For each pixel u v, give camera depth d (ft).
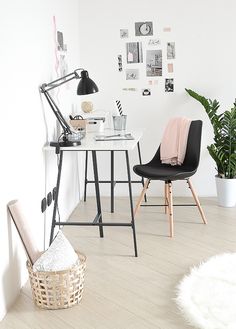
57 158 12.42
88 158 16.08
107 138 12.01
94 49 15.37
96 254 11.03
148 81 15.35
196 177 15.75
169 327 7.80
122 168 15.96
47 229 11.52
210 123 15.35
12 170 8.87
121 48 15.28
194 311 8.14
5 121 8.47
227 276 9.53
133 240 11.84
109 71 15.43
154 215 13.94
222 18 14.82
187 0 14.83
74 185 14.79
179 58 15.14
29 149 9.96
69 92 14.07
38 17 10.69
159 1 14.93
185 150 13.02
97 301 8.75
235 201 14.64
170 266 10.25
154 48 15.16
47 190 11.50
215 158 14.43
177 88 15.30
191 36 14.99
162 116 15.51
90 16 15.21
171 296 8.88
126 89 15.47
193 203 15.01
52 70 11.99
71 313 8.34
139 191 16.06
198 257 10.70
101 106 15.64
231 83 15.12
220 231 12.42
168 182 12.19
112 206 14.24
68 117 13.92
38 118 10.68
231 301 8.49
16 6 9.11
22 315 8.34
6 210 8.57
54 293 8.38
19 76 9.28
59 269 8.46
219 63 15.05
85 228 12.96
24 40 9.62
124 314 8.26
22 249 9.51
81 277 8.68
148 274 9.87
